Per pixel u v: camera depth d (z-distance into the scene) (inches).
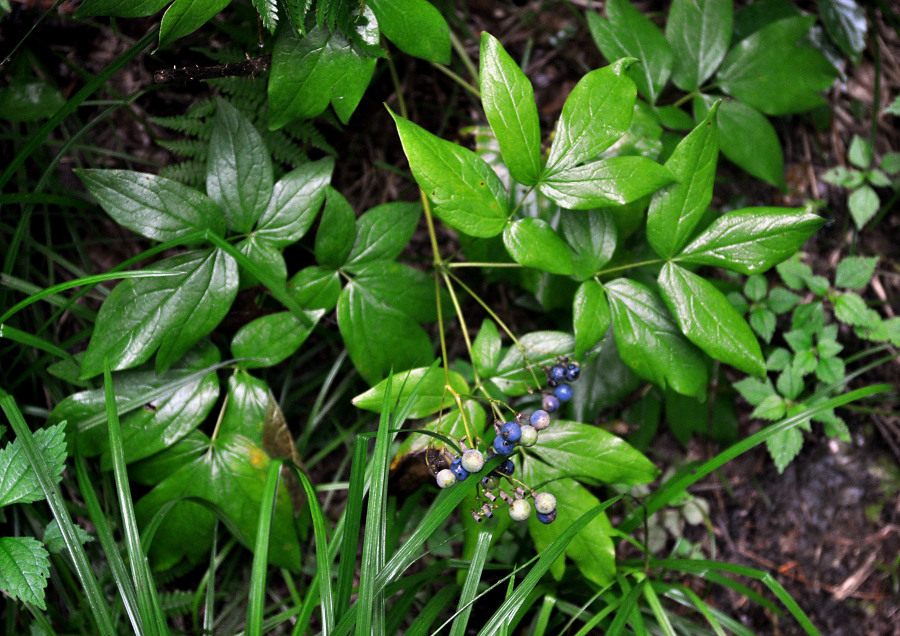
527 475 21.0
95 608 19.4
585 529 21.0
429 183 19.2
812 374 26.4
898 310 27.8
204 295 21.0
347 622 19.0
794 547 26.6
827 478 26.9
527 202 22.9
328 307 21.9
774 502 26.8
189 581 24.7
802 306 25.3
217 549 24.7
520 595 19.4
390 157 26.3
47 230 23.9
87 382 21.8
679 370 20.8
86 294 23.8
